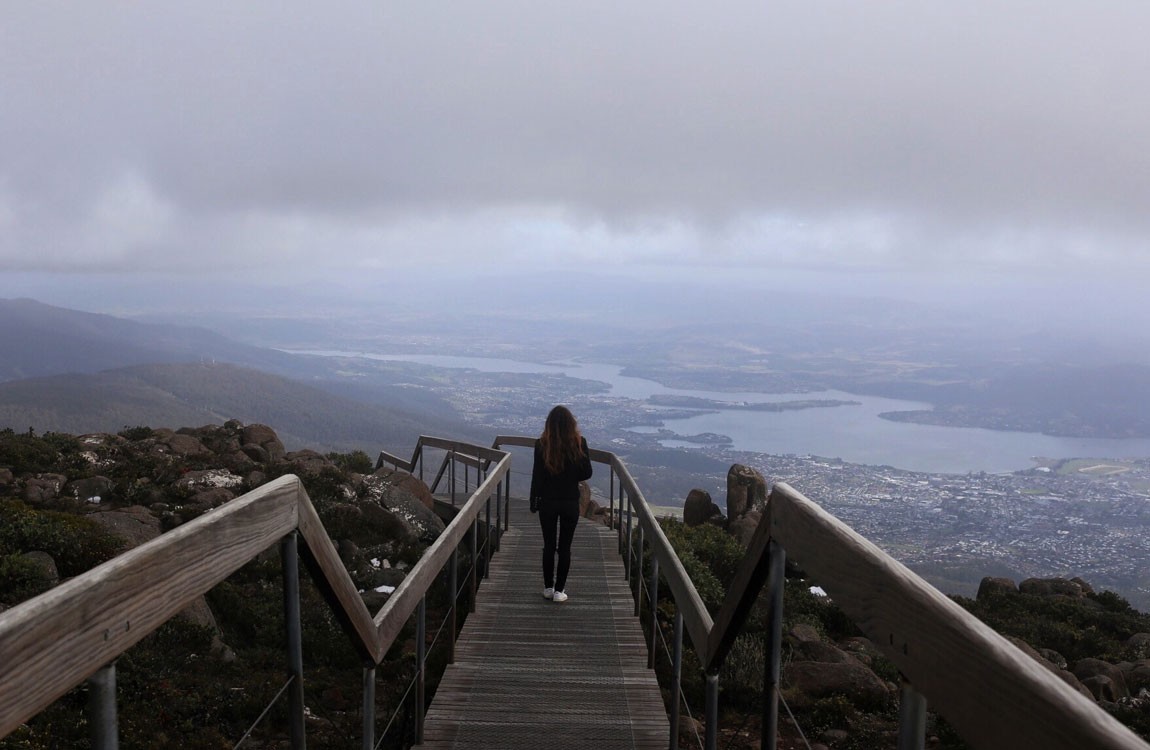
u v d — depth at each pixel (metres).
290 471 14.10
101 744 1.37
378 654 3.19
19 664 1.10
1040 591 15.76
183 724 5.32
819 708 6.52
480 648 6.48
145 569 1.47
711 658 3.04
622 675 5.86
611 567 9.43
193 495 12.30
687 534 13.84
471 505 6.11
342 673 7.09
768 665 2.19
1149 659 10.25
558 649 6.45
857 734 6.10
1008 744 0.95
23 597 6.97
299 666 2.41
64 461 13.03
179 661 6.36
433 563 4.32
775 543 2.18
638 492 6.67
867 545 1.51
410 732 5.15
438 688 5.61
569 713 5.18
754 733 6.03
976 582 60.91
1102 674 9.05
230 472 13.72
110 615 1.35
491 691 5.55
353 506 12.27
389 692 6.70
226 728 5.51
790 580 11.40
